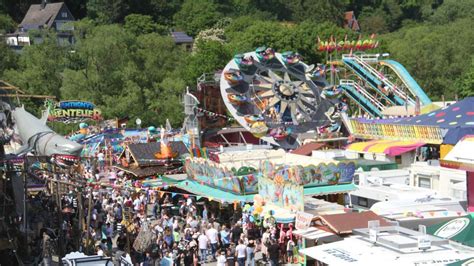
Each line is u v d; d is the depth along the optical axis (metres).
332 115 65.56
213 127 69.62
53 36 114.56
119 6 167.38
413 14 189.25
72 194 42.28
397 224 30.83
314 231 32.25
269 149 54.75
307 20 163.12
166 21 174.50
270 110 66.75
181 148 60.16
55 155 29.89
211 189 46.19
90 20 156.62
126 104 98.81
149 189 43.19
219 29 158.50
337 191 41.69
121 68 105.06
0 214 32.78
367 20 182.50
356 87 87.94
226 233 37.53
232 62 67.44
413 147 51.41
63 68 108.12
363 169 47.25
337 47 93.69
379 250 25.55
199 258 36.66
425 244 25.23
